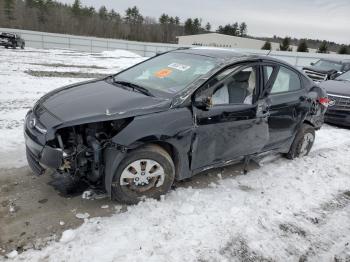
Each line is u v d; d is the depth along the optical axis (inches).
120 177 129.5
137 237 117.8
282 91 182.2
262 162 197.2
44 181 149.9
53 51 1115.3
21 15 2600.9
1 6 2527.1
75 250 109.3
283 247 122.5
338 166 205.6
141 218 128.7
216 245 118.6
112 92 148.6
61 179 151.8
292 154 204.7
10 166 163.3
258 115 164.1
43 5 2773.1
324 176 188.7
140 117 128.4
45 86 389.1
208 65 156.6
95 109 130.0
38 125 127.7
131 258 107.7
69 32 2669.8
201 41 2509.8
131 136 124.6
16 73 466.3
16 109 275.7
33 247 109.1
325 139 262.1
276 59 181.5
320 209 151.8
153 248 113.4
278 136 184.4
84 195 139.5
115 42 1508.4
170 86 149.8
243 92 159.2
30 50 1064.8
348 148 244.7
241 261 113.0
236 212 139.5
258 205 147.6
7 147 187.2
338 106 305.7
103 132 129.3
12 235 113.7
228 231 126.9
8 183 146.7
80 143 128.9
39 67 571.8
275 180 175.3
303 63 1083.3
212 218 133.7
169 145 139.6
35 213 126.6
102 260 106.0
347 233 135.9
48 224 121.0
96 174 129.6
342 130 302.7
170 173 140.1
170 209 136.0
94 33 2790.4
